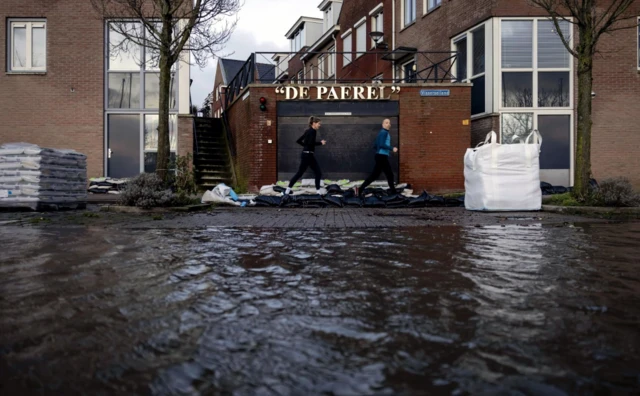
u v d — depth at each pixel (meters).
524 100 15.71
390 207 11.80
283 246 5.22
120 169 16.98
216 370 1.92
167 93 10.62
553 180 15.76
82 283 3.44
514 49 15.69
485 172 9.98
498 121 15.62
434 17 18.59
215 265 4.11
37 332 2.40
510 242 5.50
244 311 2.74
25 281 3.50
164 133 10.59
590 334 2.37
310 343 2.22
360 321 2.56
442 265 4.11
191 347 2.17
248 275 3.71
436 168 15.16
